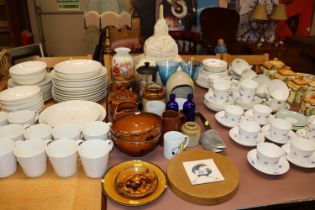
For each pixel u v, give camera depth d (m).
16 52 1.84
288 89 1.34
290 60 3.50
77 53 3.95
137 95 1.24
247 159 0.99
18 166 0.93
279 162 0.96
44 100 1.39
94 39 3.86
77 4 3.68
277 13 3.52
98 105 1.24
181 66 1.43
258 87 1.40
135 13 3.65
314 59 3.86
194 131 1.03
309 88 1.33
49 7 3.66
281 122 1.08
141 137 0.93
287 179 0.91
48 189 0.84
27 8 3.60
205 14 3.50
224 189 0.82
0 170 0.86
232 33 3.56
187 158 0.95
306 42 3.67
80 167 0.93
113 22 2.00
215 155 0.97
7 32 3.32
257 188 0.87
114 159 0.99
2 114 1.10
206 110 1.33
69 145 0.90
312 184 0.89
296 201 0.82
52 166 0.91
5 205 0.78
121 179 0.86
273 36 3.92
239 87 1.33
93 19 1.98
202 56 1.84
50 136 0.99
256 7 3.55
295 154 0.97
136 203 0.77
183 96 1.27
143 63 1.45
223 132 1.16
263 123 1.18
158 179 0.86
